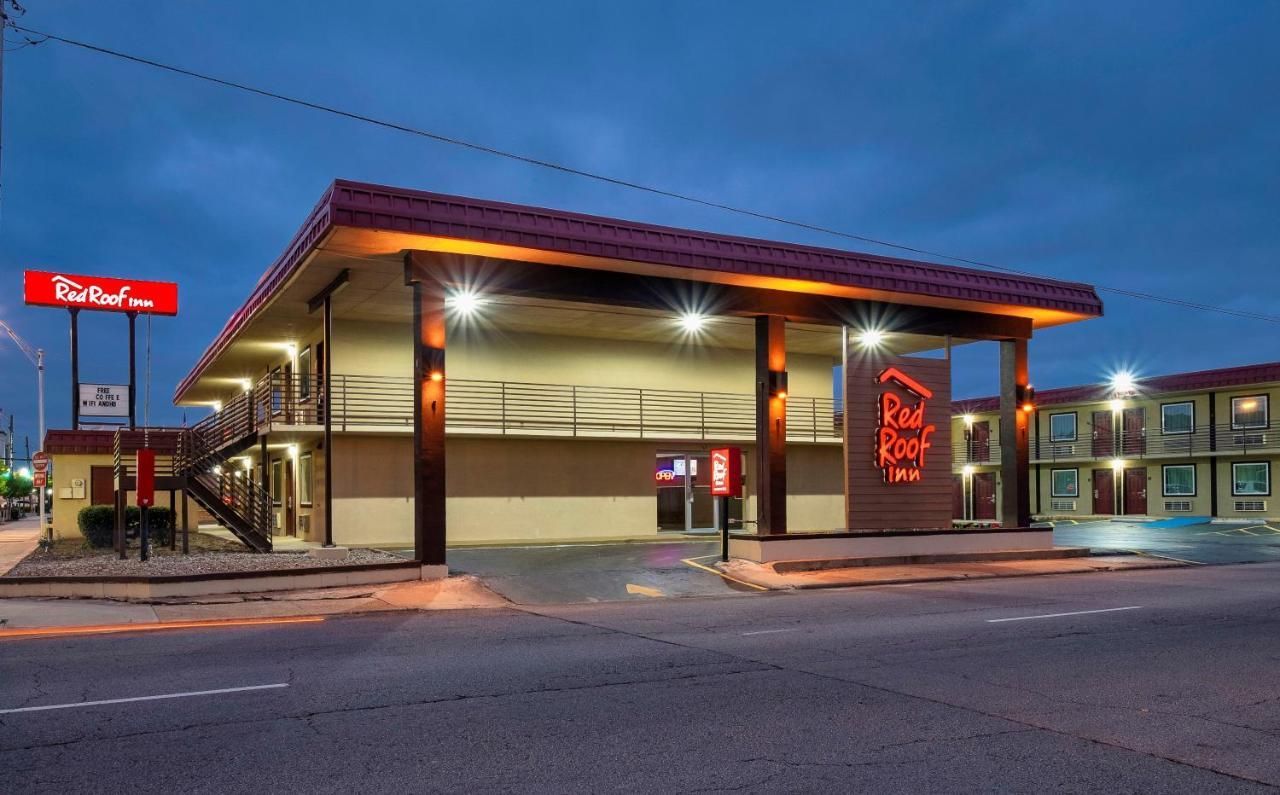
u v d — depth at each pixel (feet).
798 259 61.57
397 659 30.78
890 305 69.10
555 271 56.70
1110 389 146.10
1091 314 73.97
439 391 53.21
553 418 84.07
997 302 69.21
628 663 30.30
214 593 46.39
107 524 75.92
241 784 18.06
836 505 97.30
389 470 75.00
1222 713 24.13
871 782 18.44
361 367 76.48
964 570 63.05
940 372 71.61
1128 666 30.17
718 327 81.87
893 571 61.62
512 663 30.19
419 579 52.26
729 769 19.20
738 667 29.73
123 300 121.29
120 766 19.10
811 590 53.36
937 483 70.49
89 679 27.32
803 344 93.04
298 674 28.17
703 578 55.67
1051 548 72.43
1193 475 136.77
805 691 26.37
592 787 18.02
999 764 19.69
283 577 48.24
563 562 61.21
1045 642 34.73
